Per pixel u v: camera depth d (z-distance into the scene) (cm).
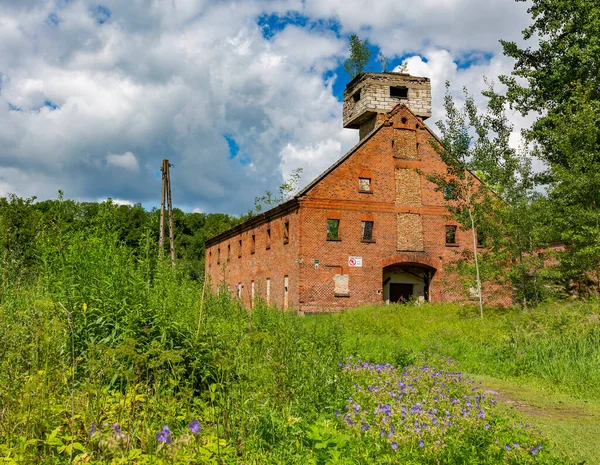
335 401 762
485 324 2030
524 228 2312
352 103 4384
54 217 891
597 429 852
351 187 3275
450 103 2477
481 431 675
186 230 7944
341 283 3180
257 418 579
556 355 1401
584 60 2636
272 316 1171
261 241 3841
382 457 570
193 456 437
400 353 1320
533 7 2931
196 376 669
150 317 706
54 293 741
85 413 487
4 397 469
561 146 2195
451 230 3509
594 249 1988
